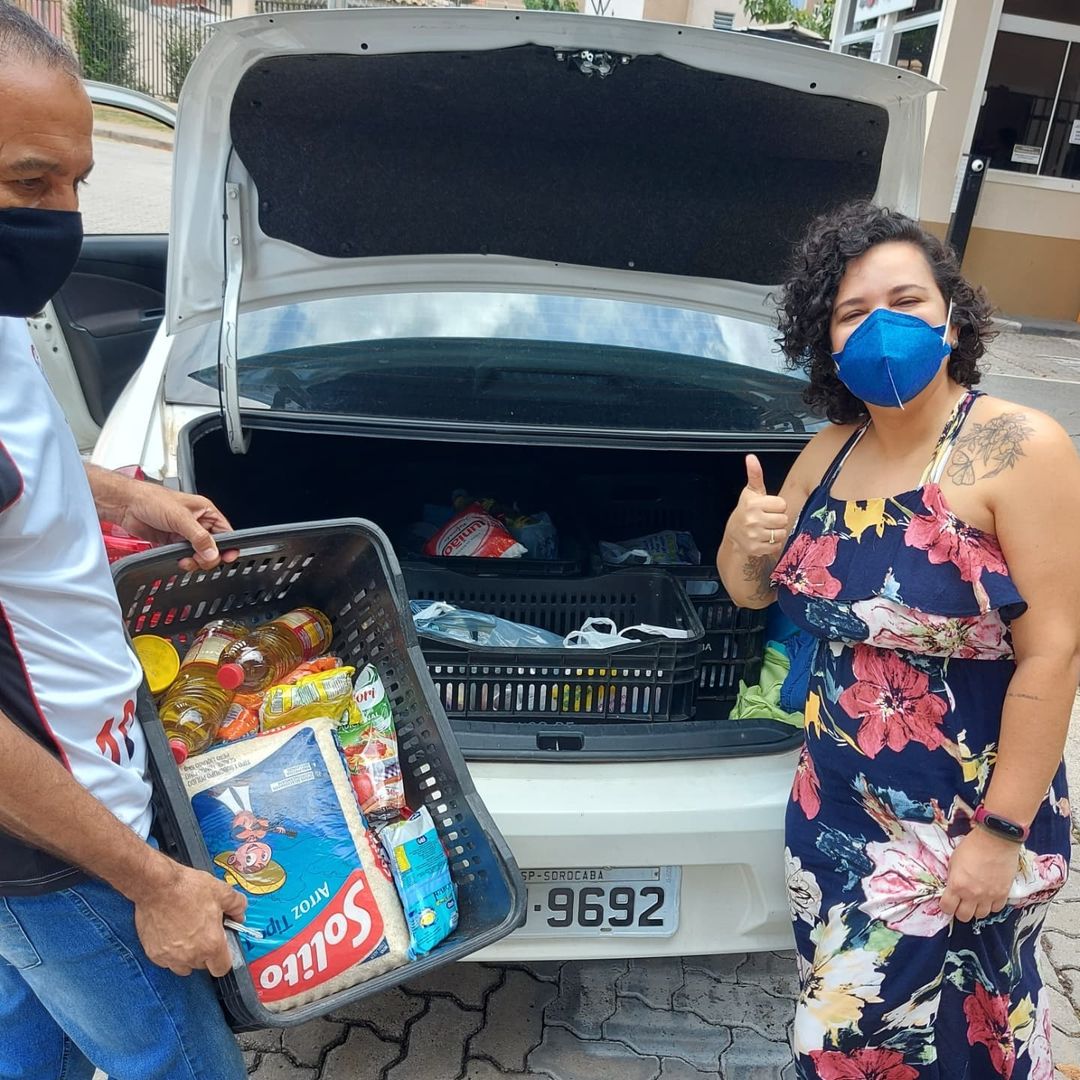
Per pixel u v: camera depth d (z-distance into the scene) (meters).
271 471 2.40
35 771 0.94
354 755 1.42
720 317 2.47
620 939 1.62
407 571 2.11
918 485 1.32
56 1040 1.34
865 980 1.44
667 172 2.05
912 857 1.40
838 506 1.42
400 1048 1.89
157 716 1.23
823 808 1.48
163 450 2.03
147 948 1.10
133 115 3.82
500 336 2.40
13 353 0.99
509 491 2.63
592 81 1.81
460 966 2.10
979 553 1.26
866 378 1.29
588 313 2.45
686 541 2.39
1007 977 1.43
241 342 2.29
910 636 1.32
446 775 1.44
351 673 1.50
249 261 2.14
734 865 1.60
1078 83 9.55
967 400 1.34
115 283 3.98
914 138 1.93
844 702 1.42
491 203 2.12
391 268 2.29
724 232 2.19
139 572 1.36
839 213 1.45
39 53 0.90
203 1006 1.23
